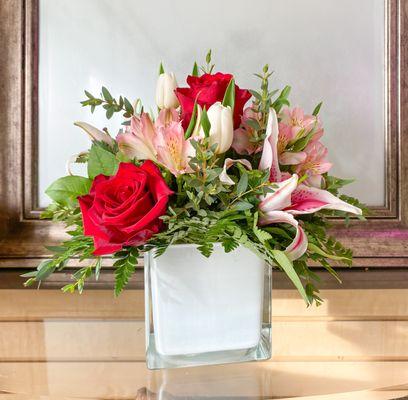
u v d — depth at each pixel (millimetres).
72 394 520
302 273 587
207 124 534
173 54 1017
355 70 1032
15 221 997
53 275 974
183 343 585
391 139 1024
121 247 528
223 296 588
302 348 648
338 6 1029
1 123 1004
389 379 554
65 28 1011
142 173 519
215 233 520
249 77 1021
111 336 694
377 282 957
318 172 602
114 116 1015
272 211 539
